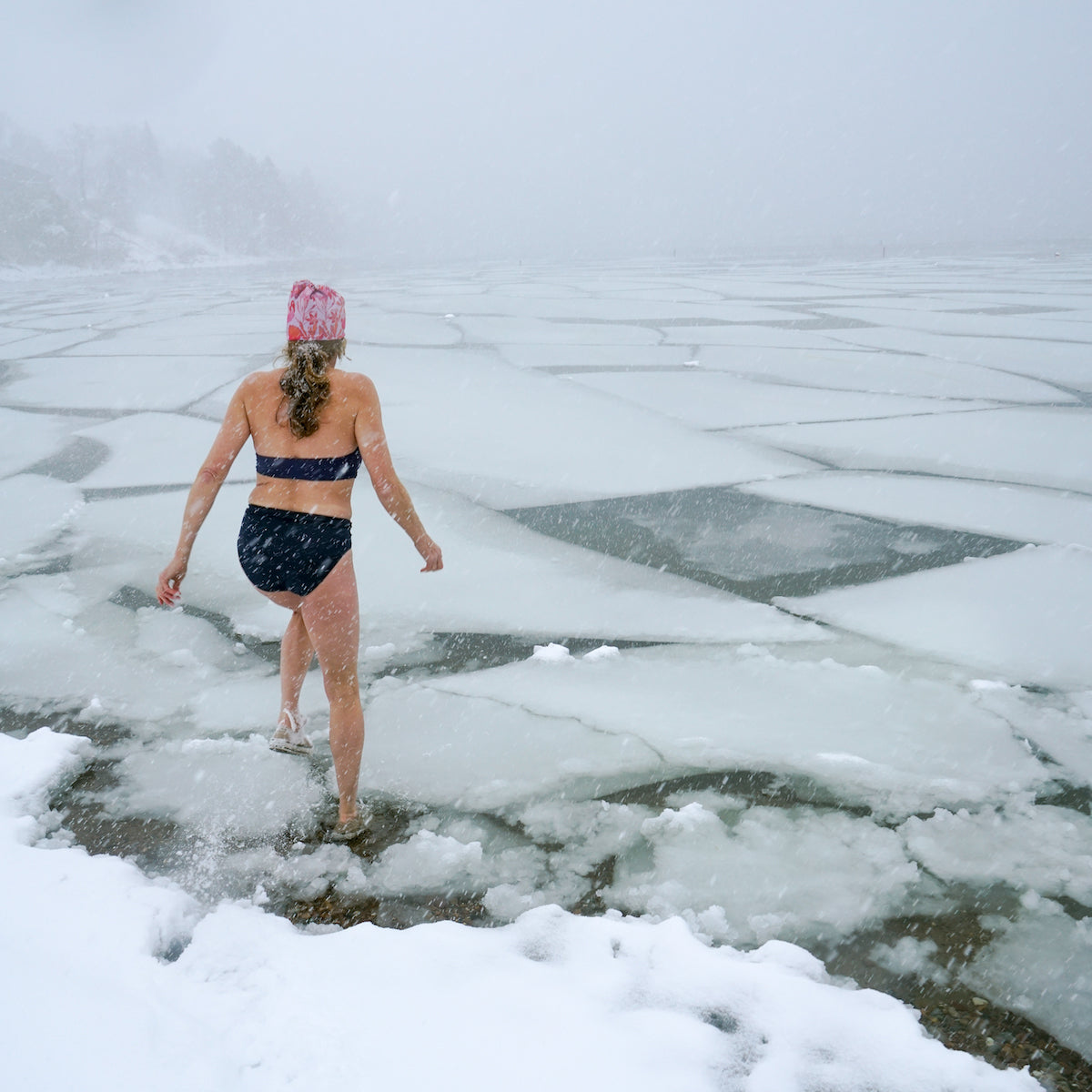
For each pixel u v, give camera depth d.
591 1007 1.75
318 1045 1.60
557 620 4.06
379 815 2.55
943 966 1.97
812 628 3.94
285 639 2.62
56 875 2.11
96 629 3.93
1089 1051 1.74
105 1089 1.43
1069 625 3.91
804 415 8.79
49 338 17.78
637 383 10.70
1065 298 22.28
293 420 2.32
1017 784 2.70
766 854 2.38
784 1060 1.63
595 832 2.48
